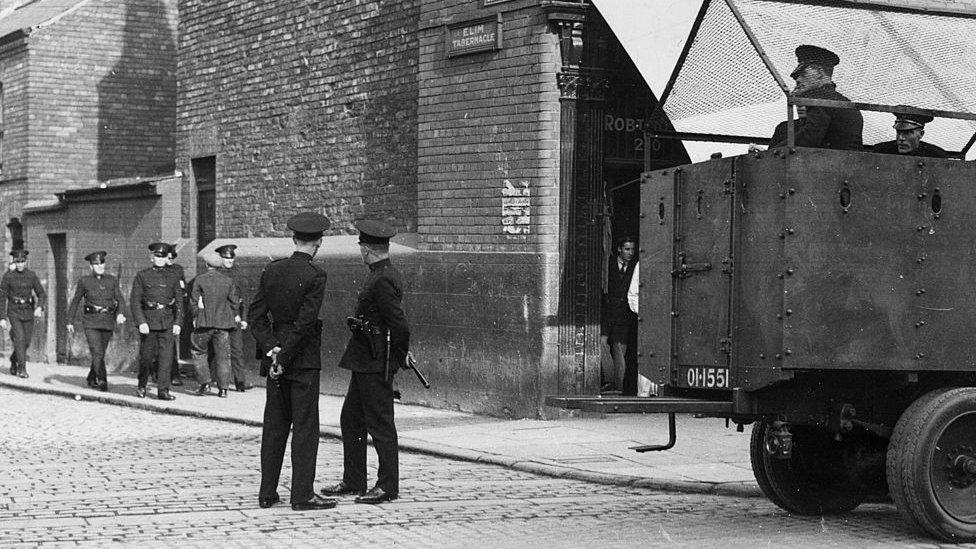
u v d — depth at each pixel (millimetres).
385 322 10836
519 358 16828
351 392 11008
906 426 8984
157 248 20719
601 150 16812
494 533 9359
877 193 8992
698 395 9781
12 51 32031
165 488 11484
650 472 12273
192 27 25422
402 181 19594
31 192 31359
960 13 10039
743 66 9805
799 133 9406
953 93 9836
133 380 24859
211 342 21703
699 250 9555
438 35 18297
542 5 16438
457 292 17891
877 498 10406
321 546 8875
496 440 14734
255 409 18891
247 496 11039
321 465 13203
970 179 9250
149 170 32594
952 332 9188
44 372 27188
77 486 11602
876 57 9758
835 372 9172
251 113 23609
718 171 9367
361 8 20531
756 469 10320
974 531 8945
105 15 32000
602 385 17109
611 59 16844
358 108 20641
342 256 20500
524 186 16812
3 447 14664
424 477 12320
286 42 22547
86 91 31906
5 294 25969
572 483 12023
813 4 9703
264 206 23234
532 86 16688
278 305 10406
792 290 8789
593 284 16781
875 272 8977
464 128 17828
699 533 9375
